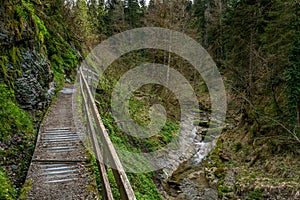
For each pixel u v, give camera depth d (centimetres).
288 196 819
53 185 423
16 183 435
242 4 1823
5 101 576
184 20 2103
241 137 1482
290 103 1115
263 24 1617
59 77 1338
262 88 1550
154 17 2139
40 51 973
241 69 1727
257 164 1134
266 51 1505
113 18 3338
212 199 936
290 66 1127
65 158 516
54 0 1898
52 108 897
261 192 887
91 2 2848
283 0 1314
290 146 1084
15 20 746
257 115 1405
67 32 1986
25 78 734
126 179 221
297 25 1175
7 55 669
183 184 1029
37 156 519
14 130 551
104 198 341
